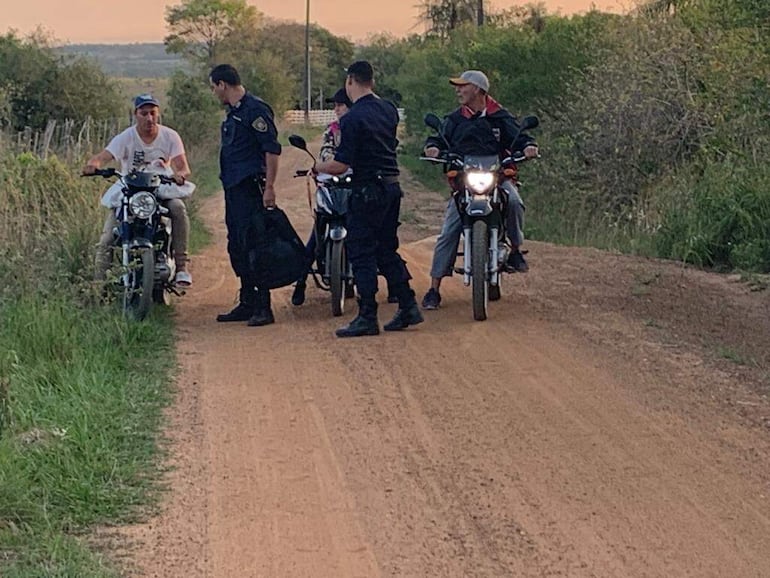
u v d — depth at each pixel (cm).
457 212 984
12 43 3219
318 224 1000
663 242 1342
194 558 536
